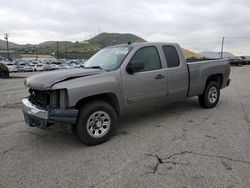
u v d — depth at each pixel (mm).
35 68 46062
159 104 5469
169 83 5473
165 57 5477
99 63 5117
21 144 4445
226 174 3215
